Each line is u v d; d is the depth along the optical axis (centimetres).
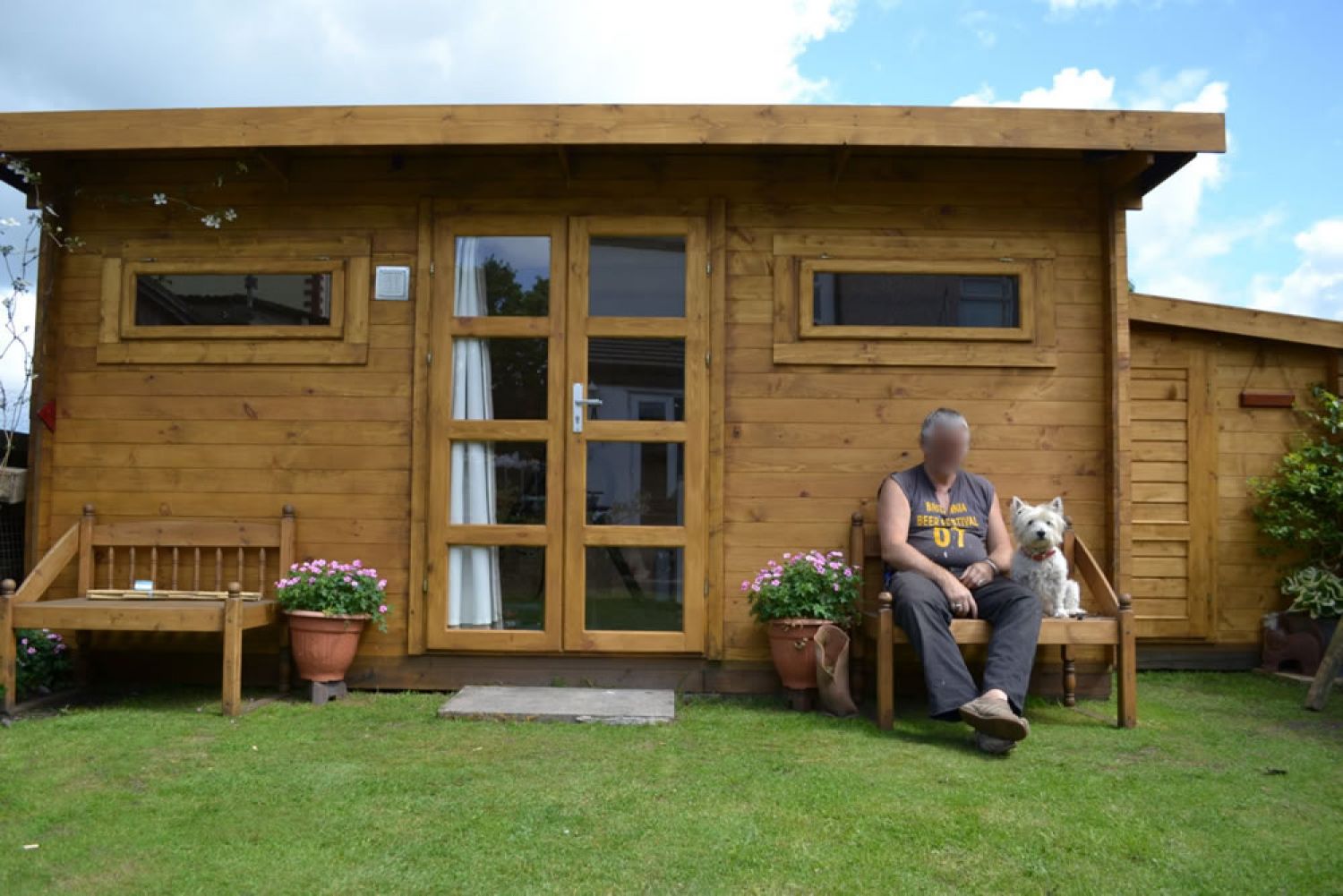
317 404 463
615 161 468
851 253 465
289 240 471
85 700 427
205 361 466
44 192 471
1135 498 572
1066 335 464
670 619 449
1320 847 243
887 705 378
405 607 455
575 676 450
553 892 208
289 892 208
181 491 462
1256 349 582
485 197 468
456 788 284
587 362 461
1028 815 264
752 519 454
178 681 460
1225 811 271
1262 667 556
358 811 262
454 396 463
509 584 454
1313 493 545
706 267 462
